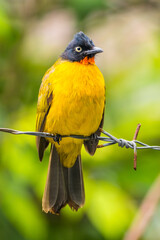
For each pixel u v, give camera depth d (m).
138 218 10.87
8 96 13.79
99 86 9.16
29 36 14.78
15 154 11.23
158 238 12.17
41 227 11.33
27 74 14.16
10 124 12.00
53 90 9.14
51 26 15.17
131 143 8.80
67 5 14.80
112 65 14.31
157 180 11.30
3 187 11.06
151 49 13.62
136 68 12.79
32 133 9.10
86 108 9.08
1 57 14.14
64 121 9.16
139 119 11.77
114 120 12.18
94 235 13.07
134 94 12.15
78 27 14.99
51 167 9.52
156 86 12.06
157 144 12.34
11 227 11.96
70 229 13.16
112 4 15.42
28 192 11.75
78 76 9.09
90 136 9.42
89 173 11.83
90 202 11.25
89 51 9.26
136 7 15.81
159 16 15.69
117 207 11.19
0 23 12.73
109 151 12.01
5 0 13.60
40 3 15.33
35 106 11.96
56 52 14.60
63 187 9.41
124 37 14.88
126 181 12.23
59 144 9.51
